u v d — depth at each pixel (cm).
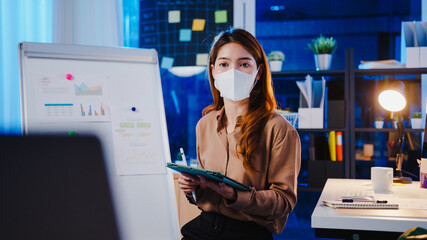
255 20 344
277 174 142
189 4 335
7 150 38
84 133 40
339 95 323
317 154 308
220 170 150
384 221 130
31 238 38
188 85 339
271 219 141
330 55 307
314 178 303
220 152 151
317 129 299
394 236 134
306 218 328
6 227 37
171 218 149
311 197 327
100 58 156
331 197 167
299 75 318
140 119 155
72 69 151
